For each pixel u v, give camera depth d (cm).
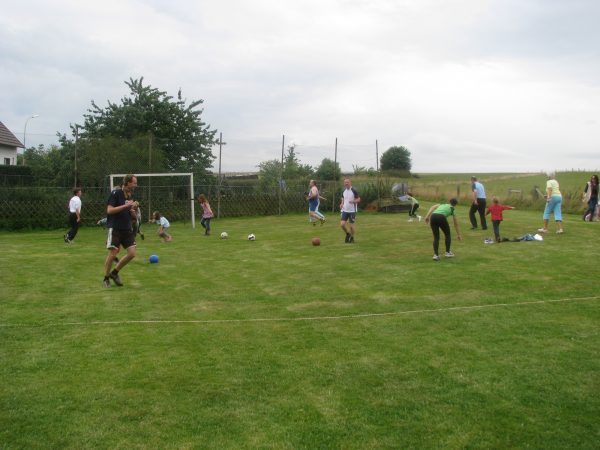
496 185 3762
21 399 446
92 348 567
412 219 1941
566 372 503
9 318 679
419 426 408
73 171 2069
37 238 1583
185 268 1055
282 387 474
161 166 2173
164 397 454
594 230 1473
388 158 6731
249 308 735
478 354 549
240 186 2295
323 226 1812
